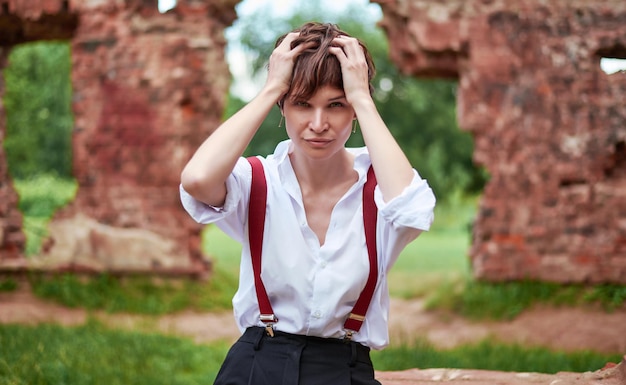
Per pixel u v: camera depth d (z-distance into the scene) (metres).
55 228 11.01
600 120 10.22
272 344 2.54
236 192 2.50
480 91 10.53
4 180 11.63
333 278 2.47
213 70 11.37
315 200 2.60
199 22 11.30
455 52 10.77
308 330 2.51
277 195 2.55
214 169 2.39
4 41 12.09
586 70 10.31
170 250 10.94
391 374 4.12
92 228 10.91
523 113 10.41
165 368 6.40
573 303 9.66
